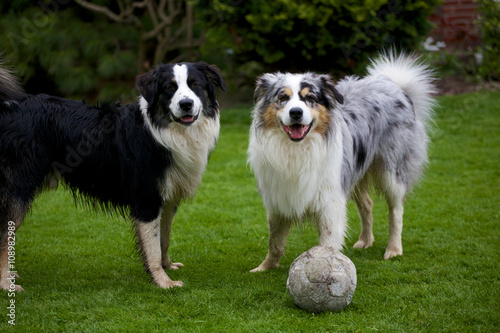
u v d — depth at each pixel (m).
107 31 11.20
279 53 9.41
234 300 3.55
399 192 4.58
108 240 5.00
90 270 4.26
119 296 3.66
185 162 3.86
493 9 11.02
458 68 11.75
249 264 4.43
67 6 11.13
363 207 4.83
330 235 3.92
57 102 3.89
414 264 4.19
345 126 4.12
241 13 9.41
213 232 5.22
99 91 11.82
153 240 3.87
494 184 6.39
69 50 10.80
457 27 12.34
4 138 3.63
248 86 11.38
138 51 11.45
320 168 3.84
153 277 3.89
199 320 3.25
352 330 3.10
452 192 6.20
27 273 4.19
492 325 3.12
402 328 3.11
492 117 9.53
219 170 7.44
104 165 3.88
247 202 6.15
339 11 8.85
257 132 3.92
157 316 3.34
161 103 3.74
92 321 3.28
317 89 3.80
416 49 9.84
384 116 4.48
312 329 3.11
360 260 4.43
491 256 4.25
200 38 11.64
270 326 3.15
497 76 11.56
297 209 3.94
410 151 4.67
